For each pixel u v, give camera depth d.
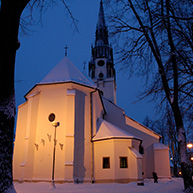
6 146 6.36
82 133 19.59
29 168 18.06
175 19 10.30
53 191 12.52
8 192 6.00
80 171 18.44
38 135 19.19
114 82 46.00
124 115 28.72
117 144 19.48
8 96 6.72
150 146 26.83
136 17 10.95
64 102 19.69
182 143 10.73
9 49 6.77
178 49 10.84
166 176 24.98
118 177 18.53
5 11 6.84
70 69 22.55
